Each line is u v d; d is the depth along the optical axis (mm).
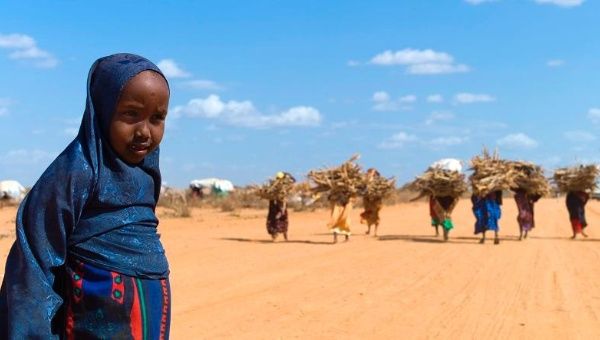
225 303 11508
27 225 3717
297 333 9562
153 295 3896
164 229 26766
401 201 62469
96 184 3770
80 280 3781
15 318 3633
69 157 3742
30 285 3652
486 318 10766
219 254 18375
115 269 3799
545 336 9711
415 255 18953
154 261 3932
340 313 10891
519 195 24422
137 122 3818
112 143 3830
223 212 41406
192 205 46469
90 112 3773
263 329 9742
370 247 21141
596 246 22016
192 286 13125
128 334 3801
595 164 24656
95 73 3859
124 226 3867
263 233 26078
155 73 3854
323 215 40281
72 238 3793
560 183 25125
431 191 23797
